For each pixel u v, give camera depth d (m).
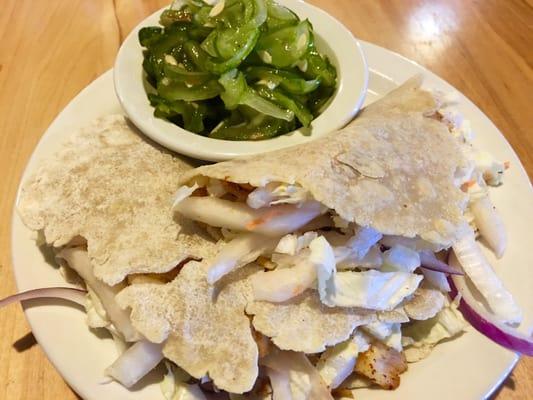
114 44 0.31
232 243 0.17
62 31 0.31
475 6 0.35
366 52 0.28
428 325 0.19
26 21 0.32
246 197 0.17
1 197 0.24
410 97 0.23
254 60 0.21
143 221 0.18
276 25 0.21
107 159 0.20
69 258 0.19
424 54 0.31
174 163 0.20
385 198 0.17
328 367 0.18
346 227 0.18
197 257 0.18
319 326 0.17
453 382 0.18
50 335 0.18
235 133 0.21
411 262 0.18
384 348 0.18
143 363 0.17
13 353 0.20
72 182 0.19
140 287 0.17
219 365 0.16
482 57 0.31
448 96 0.25
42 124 0.27
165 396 0.17
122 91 0.22
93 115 0.24
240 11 0.21
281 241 0.17
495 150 0.24
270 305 0.17
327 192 0.16
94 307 0.18
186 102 0.21
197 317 0.16
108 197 0.19
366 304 0.17
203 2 0.22
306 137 0.21
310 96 0.22
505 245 0.21
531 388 0.19
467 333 0.19
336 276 0.17
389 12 0.34
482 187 0.22
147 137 0.21
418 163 0.19
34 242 0.20
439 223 0.17
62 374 0.17
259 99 0.20
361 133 0.19
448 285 0.20
